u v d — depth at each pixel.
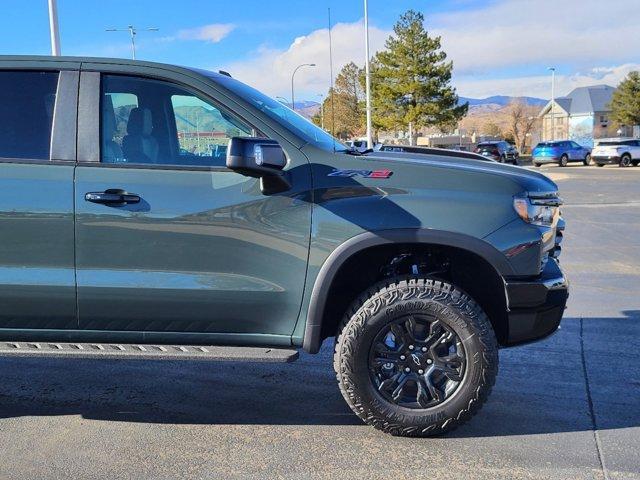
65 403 4.14
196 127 3.54
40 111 3.52
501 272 3.37
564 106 83.31
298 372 4.73
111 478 3.14
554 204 3.55
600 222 12.35
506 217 3.37
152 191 3.40
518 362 4.80
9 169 3.42
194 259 3.42
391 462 3.28
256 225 3.39
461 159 4.00
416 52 43.94
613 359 4.85
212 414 3.95
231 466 3.26
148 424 3.80
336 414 3.94
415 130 47.94
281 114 3.70
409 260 3.78
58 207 3.38
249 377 4.62
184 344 3.55
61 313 3.48
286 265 3.41
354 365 3.42
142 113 3.56
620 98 62.97
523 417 3.82
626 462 3.26
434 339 3.43
